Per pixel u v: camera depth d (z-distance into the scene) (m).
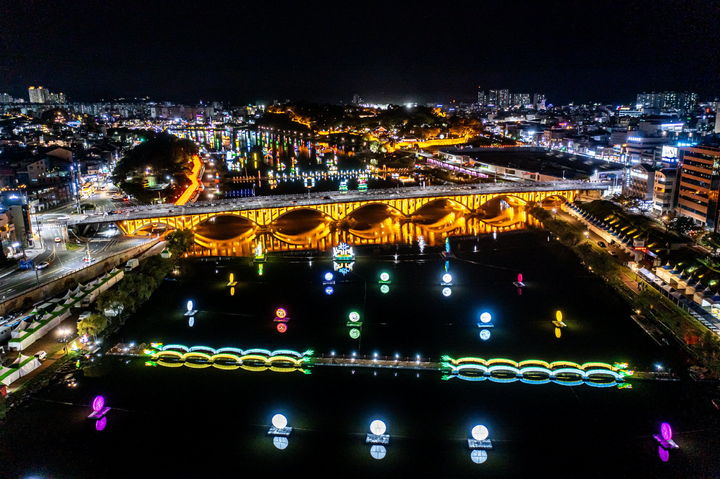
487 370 134.62
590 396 123.75
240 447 107.12
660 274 189.25
